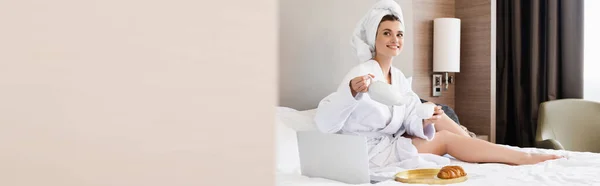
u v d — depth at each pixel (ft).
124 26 0.64
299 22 10.18
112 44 0.63
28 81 0.58
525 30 13.83
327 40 10.55
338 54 10.69
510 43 14.10
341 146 6.27
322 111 7.97
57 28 0.60
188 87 0.68
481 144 8.27
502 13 14.17
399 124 8.54
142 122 0.65
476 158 8.24
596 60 13.17
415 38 12.46
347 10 10.78
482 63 12.92
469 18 13.09
